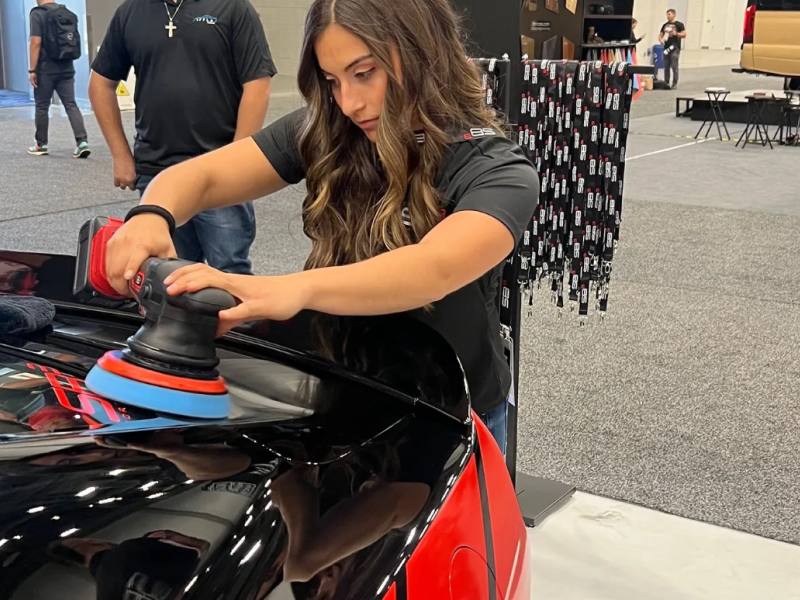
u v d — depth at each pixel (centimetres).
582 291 232
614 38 776
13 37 1370
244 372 121
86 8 1179
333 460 99
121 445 89
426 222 125
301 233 586
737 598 221
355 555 86
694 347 396
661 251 562
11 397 102
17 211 625
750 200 718
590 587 225
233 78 324
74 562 72
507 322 231
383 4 116
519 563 118
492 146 125
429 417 115
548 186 228
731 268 526
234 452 94
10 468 81
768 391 348
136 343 96
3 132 1000
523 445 301
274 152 141
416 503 97
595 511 260
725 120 1173
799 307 455
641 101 1393
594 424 318
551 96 221
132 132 985
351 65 118
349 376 121
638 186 769
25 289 144
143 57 320
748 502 266
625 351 391
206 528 81
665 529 251
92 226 110
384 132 120
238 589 77
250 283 97
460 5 219
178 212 123
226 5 317
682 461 291
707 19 2641
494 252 112
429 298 106
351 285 101
